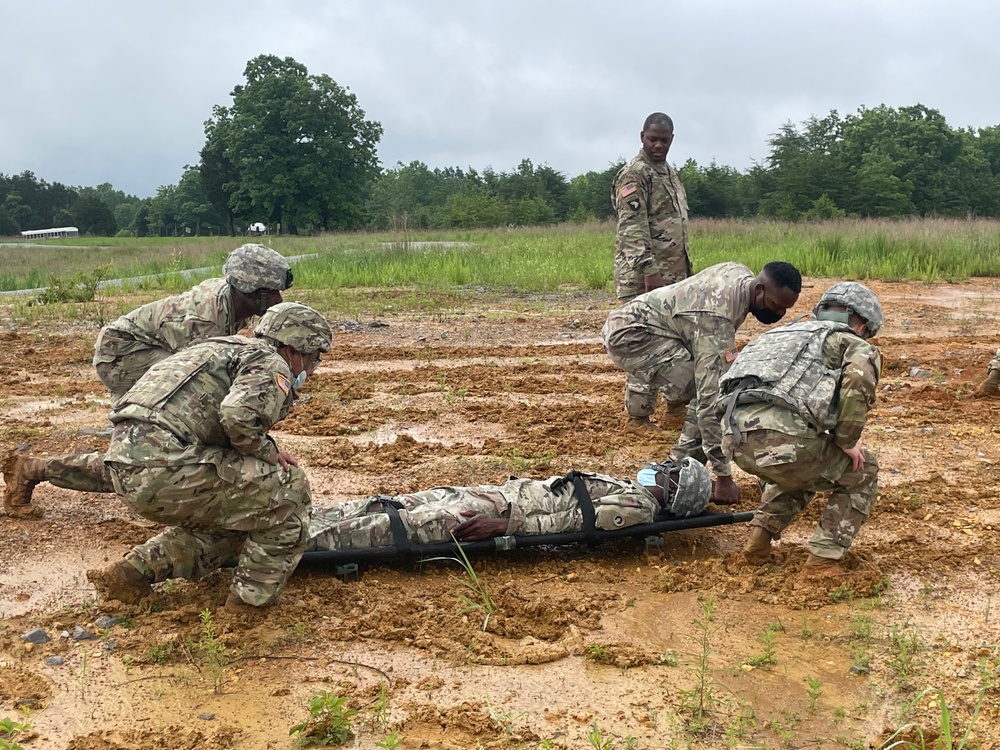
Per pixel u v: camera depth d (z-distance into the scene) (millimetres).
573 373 9102
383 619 4086
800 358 4410
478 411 7590
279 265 5129
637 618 4191
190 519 3922
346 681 3604
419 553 4523
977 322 11938
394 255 20359
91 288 14656
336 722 3223
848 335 4445
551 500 4723
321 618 4109
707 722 3357
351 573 4492
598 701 3488
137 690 3527
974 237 19766
